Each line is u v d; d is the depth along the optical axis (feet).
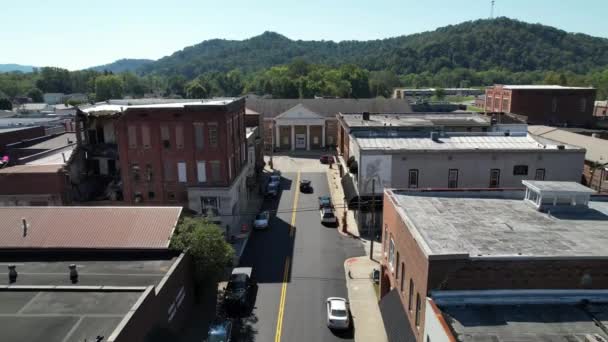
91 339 61.00
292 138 295.69
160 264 91.40
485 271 60.59
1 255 94.79
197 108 142.00
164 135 144.87
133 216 103.55
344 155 195.31
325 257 127.13
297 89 540.52
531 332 53.57
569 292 61.16
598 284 61.11
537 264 60.64
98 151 156.97
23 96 643.86
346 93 567.18
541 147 140.97
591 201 91.76
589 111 248.73
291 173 232.73
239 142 166.91
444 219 80.23
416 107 306.96
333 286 109.29
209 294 105.70
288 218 162.20
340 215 165.27
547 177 134.21
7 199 139.03
